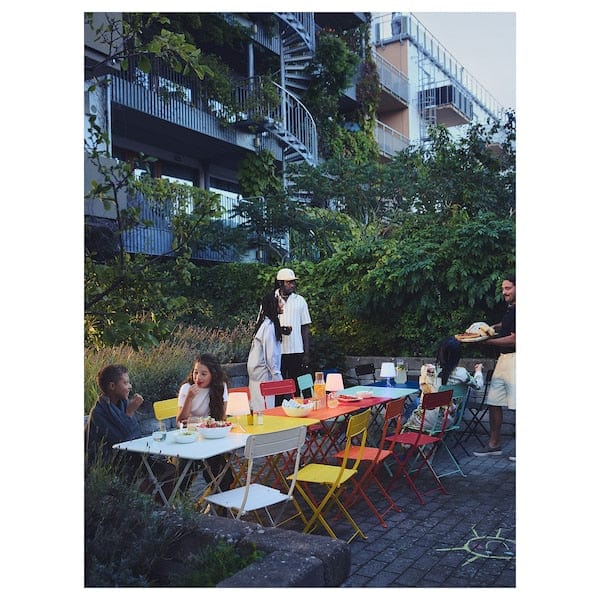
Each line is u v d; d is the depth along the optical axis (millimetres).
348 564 3330
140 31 4398
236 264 11742
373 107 16875
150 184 9453
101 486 3742
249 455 3611
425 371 5973
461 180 11391
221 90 13484
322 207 13992
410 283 8711
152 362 7176
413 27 16125
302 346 7262
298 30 15328
